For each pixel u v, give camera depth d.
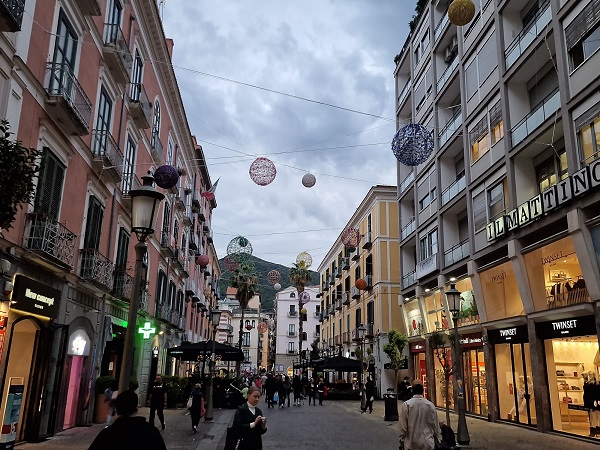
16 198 5.80
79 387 14.55
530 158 18.34
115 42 16.30
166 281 27.83
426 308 27.42
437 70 27.27
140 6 20.02
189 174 36.25
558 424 15.28
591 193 13.68
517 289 17.73
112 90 16.80
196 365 40.28
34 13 10.88
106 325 16.42
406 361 31.69
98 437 3.76
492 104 20.05
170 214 28.61
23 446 10.87
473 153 21.88
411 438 6.75
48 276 12.12
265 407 26.25
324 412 22.95
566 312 14.84
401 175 33.91
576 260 14.59
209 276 49.44
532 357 16.44
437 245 25.88
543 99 17.78
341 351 48.81
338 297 49.06
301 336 52.25
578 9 14.80
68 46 13.01
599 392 13.58
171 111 28.27
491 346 19.69
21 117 10.48
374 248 38.41
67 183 13.13
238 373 35.72
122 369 6.35
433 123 27.16
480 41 21.50
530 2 18.91
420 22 30.77
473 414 20.88
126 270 18.95
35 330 12.00
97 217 15.66
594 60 14.03
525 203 16.55
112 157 16.34
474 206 21.39
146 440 3.75
